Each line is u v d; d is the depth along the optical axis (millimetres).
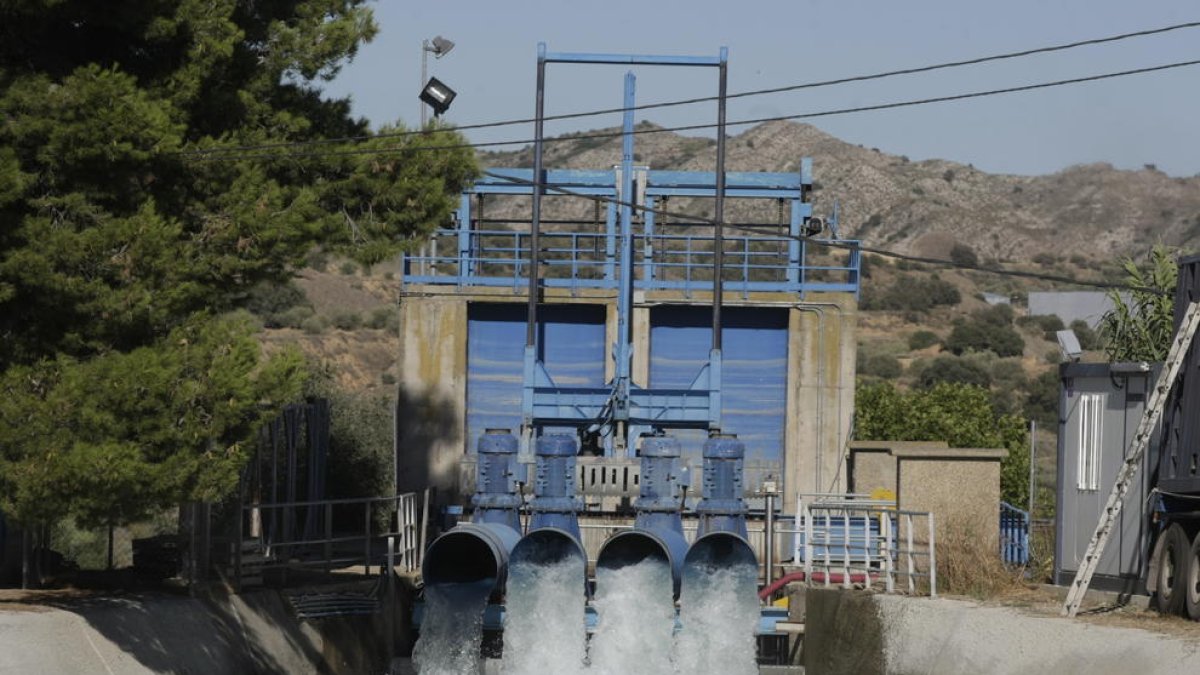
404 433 34312
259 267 23969
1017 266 176125
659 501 28484
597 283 34375
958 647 22688
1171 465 23906
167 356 21172
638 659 26328
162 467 20562
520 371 34781
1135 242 193750
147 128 21953
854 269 34375
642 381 34219
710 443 28672
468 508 33094
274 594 25984
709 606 26719
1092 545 23234
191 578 24312
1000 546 29016
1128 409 25688
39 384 21266
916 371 95562
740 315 34688
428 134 26516
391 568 28125
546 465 28438
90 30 24312
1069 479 27234
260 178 24156
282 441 37500
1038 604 24547
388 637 27906
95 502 20391
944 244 185625
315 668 25891
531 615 26266
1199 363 23438
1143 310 31234
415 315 34438
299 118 25672
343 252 25766
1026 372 96250
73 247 21406
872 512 27438
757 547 33250
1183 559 22625
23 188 21422
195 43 24219
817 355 34250
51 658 20125
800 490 34094
